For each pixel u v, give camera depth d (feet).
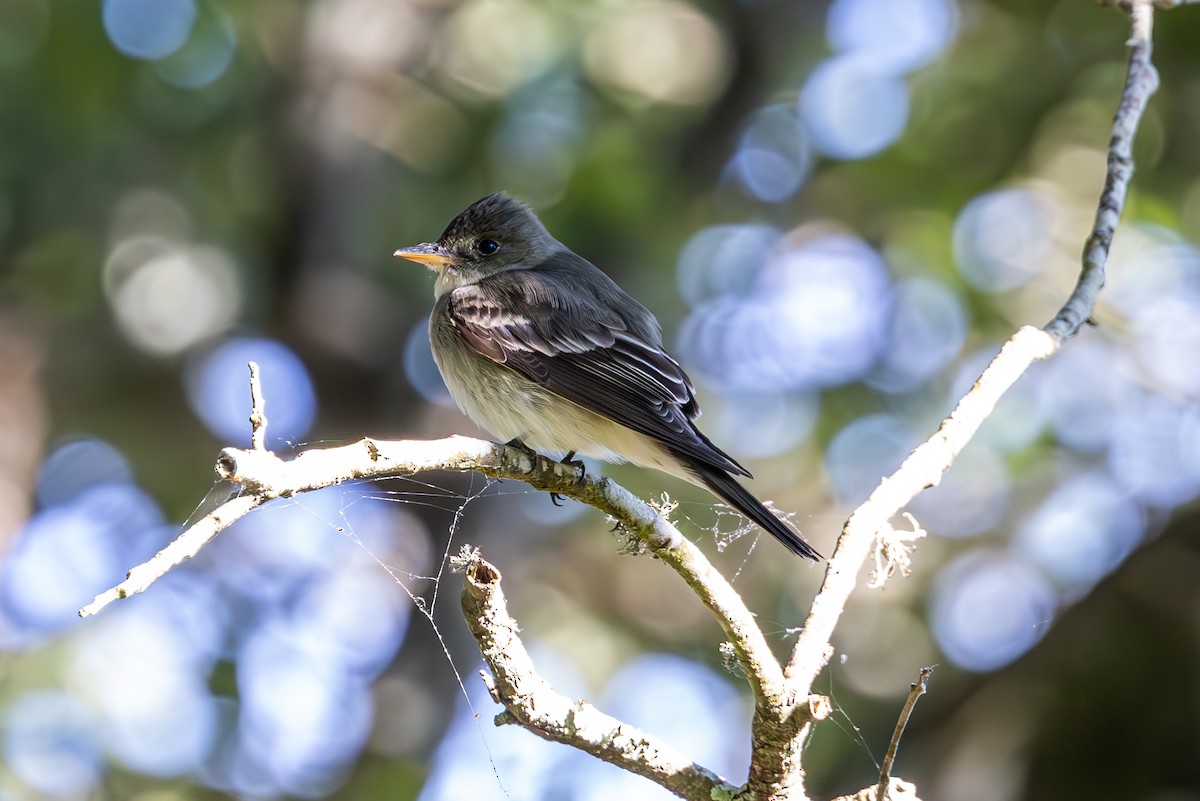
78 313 45.55
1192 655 36.27
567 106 43.57
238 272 45.91
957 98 44.55
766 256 47.42
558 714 16.02
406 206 45.29
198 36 41.55
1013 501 43.34
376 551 43.42
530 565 43.55
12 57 40.70
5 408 44.75
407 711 41.52
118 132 43.42
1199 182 42.60
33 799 38.17
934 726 38.29
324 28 44.86
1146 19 22.06
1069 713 36.86
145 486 46.88
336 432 44.75
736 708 41.45
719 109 45.24
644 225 43.65
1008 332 43.14
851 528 16.24
